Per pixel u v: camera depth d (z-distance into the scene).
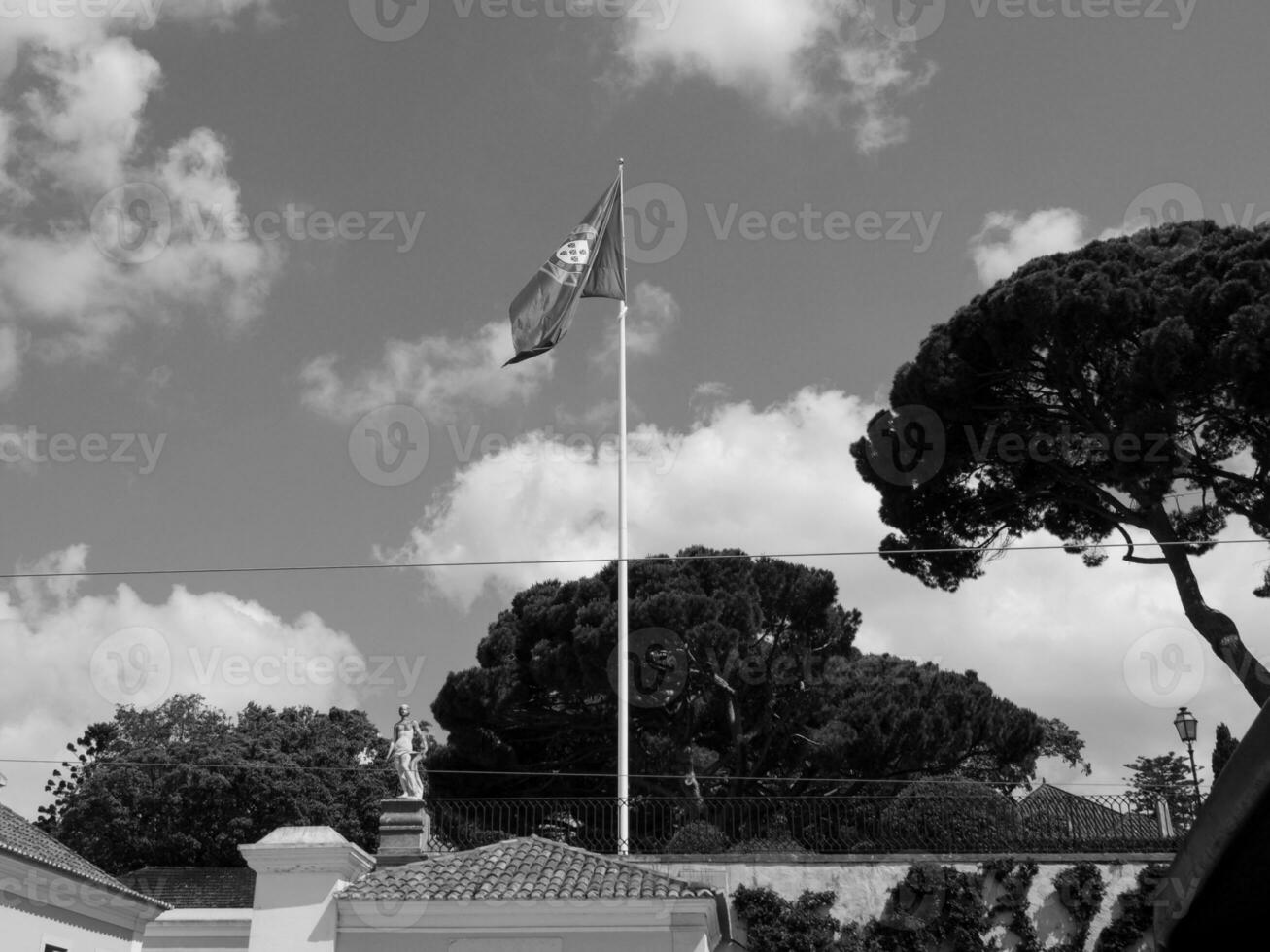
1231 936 4.31
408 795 20.34
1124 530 29.97
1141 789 22.52
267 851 16.95
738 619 37.53
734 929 19.73
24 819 21.70
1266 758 3.35
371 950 16.75
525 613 39.62
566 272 25.48
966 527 31.19
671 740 36.59
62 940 19.50
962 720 37.97
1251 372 25.69
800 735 37.19
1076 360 28.73
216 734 48.12
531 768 38.31
